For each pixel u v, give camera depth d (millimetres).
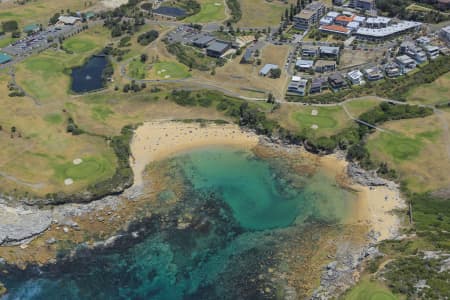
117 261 165500
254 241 171375
